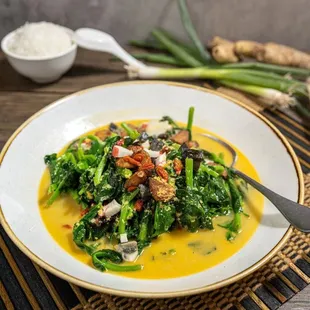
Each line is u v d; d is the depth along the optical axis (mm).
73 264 493
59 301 488
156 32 919
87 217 533
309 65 863
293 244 541
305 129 727
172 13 927
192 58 867
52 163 605
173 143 612
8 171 571
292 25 935
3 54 891
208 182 565
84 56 891
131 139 596
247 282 502
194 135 674
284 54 860
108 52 892
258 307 482
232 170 596
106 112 692
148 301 488
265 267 516
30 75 794
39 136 631
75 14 923
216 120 679
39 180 595
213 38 929
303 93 773
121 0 909
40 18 923
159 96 706
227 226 546
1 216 505
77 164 579
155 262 505
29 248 479
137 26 944
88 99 687
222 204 564
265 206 559
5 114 744
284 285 500
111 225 539
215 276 475
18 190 563
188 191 534
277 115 757
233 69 822
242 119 662
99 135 653
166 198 521
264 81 782
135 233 537
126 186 542
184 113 697
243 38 959
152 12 926
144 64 881
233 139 658
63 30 852
